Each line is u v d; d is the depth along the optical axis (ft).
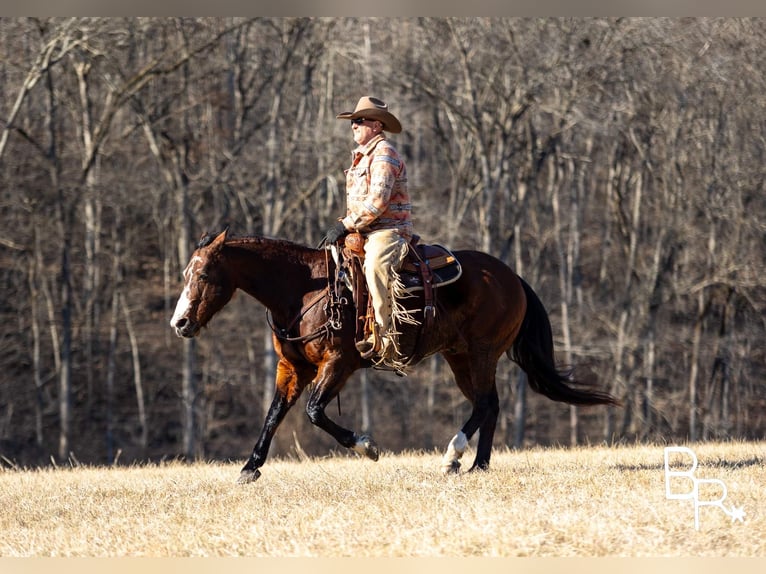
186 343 92.68
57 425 98.37
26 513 23.49
